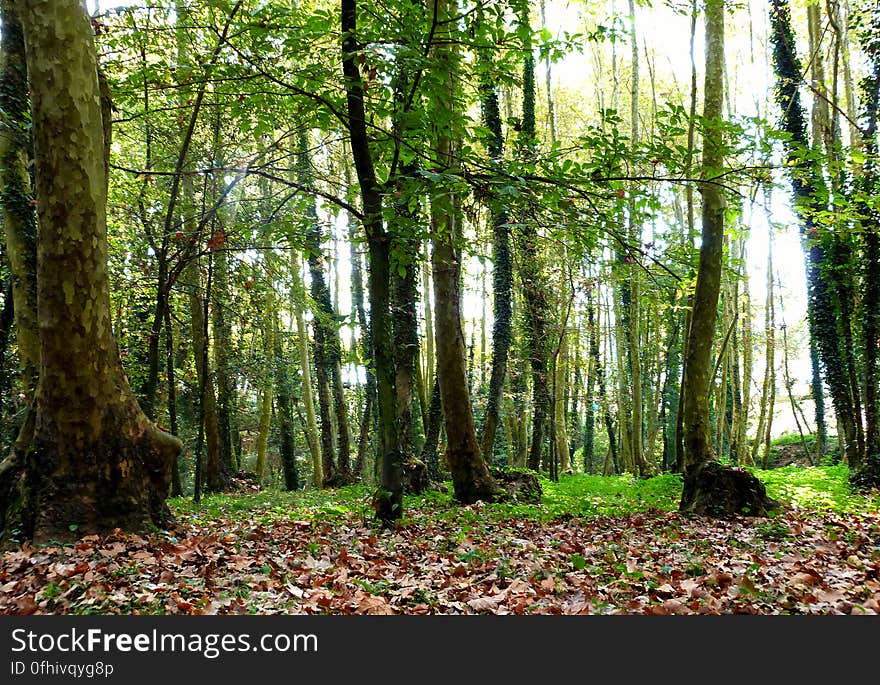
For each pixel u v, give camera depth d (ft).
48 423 20.58
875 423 49.62
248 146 38.58
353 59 23.35
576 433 128.88
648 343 90.84
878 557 21.84
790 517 34.37
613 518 36.19
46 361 20.34
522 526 30.66
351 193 30.45
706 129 25.55
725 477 35.12
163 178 41.19
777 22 57.16
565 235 26.53
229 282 46.24
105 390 21.11
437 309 40.09
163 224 38.96
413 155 27.07
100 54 27.89
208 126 37.93
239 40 27.20
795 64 56.59
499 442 91.09
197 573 17.49
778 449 109.60
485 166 24.03
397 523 26.86
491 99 53.06
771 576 18.93
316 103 26.20
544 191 23.21
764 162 25.39
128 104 28.89
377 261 26.55
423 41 23.53
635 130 69.41
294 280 44.55
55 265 19.88
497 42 24.50
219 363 59.41
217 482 58.44
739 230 34.71
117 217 41.86
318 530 27.07
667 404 97.60
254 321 53.93
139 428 22.20
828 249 53.36
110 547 19.26
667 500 46.88
